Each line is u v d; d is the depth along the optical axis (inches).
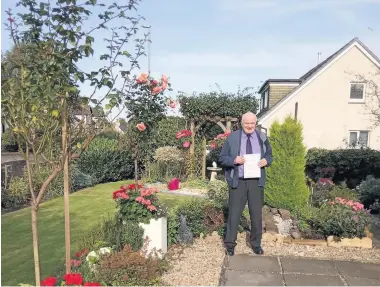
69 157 129.6
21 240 218.7
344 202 227.6
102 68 121.6
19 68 109.3
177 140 466.6
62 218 275.0
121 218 180.9
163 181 434.0
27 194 339.6
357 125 587.2
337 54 579.5
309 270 164.7
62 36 110.7
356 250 196.7
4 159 434.0
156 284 144.6
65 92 112.8
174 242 200.4
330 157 486.9
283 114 597.6
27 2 108.3
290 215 230.8
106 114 127.1
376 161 463.2
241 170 179.0
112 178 493.0
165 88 189.2
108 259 146.4
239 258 180.7
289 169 241.1
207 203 232.7
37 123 111.1
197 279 153.5
